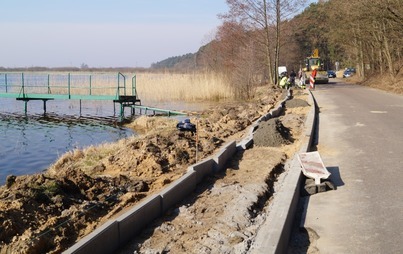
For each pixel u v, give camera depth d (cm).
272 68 3738
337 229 554
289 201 584
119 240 484
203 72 3606
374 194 679
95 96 2552
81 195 697
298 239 538
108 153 1127
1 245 503
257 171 808
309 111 1669
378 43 3559
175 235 518
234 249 474
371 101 2197
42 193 648
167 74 3766
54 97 2680
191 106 2706
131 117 2405
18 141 1703
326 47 8825
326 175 712
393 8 2672
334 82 4734
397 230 539
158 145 1056
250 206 608
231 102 2791
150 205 557
